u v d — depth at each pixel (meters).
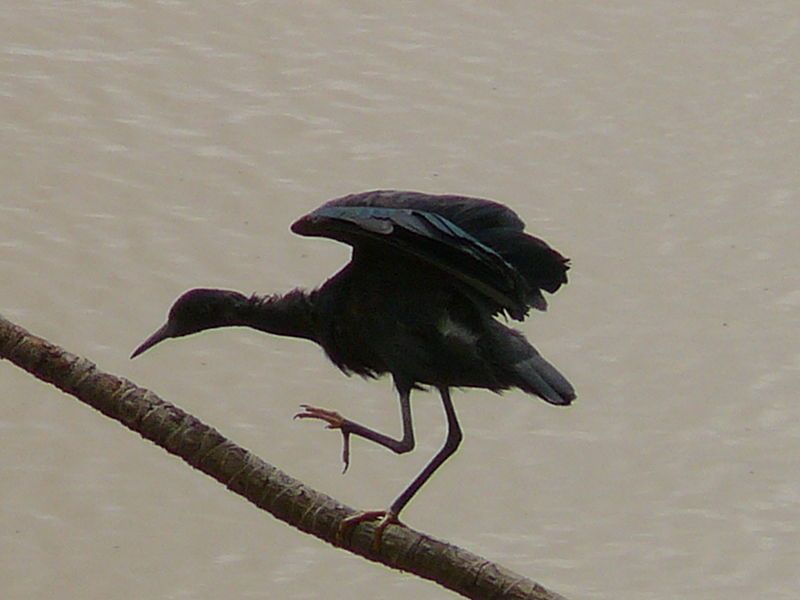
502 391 8.80
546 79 20.50
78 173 18.62
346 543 8.45
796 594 14.73
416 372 8.84
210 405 16.20
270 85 20.05
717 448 16.16
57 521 15.28
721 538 15.33
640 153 19.44
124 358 16.59
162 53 20.45
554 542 15.17
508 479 15.77
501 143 19.38
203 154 18.92
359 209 8.33
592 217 18.52
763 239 18.45
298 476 15.58
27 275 17.41
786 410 16.52
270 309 9.23
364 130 19.41
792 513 15.52
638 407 16.56
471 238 8.23
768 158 19.52
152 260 17.58
